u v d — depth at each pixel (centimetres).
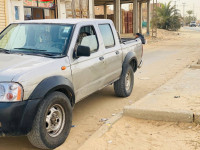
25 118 360
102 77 556
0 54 457
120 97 693
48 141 391
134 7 3322
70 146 421
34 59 424
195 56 1491
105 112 586
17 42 489
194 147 393
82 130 488
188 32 5422
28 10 1595
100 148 400
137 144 410
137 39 767
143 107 515
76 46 471
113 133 450
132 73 703
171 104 556
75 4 2055
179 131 448
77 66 466
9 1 1427
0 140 447
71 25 489
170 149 391
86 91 504
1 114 349
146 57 1534
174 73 1016
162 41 2905
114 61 604
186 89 685
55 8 1831
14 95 354
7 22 1426
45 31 488
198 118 470
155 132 450
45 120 385
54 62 421
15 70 377
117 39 638
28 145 429
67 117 429
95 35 548
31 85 370
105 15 3988
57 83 398
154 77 956
